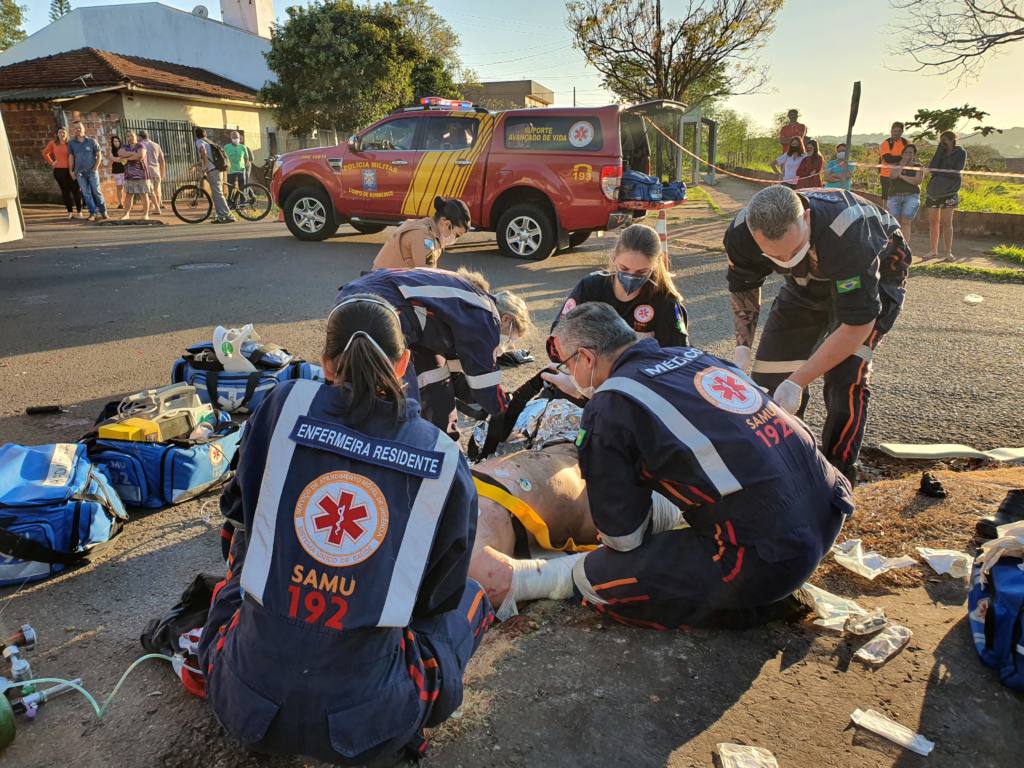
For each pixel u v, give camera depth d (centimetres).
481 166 1016
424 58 2698
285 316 716
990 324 705
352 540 171
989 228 1370
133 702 230
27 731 218
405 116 1067
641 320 359
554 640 255
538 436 362
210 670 186
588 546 318
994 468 408
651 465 230
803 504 233
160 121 2139
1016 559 243
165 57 2658
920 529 323
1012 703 225
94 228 1422
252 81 2822
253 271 937
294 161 1148
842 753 207
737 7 1880
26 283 859
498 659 246
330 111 2386
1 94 1969
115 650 257
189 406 407
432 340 332
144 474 355
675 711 223
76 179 1560
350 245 1156
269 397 184
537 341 651
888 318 349
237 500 200
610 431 231
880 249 314
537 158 986
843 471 361
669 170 1559
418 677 180
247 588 173
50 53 2548
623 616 257
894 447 431
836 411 354
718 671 240
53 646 259
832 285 320
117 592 294
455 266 982
